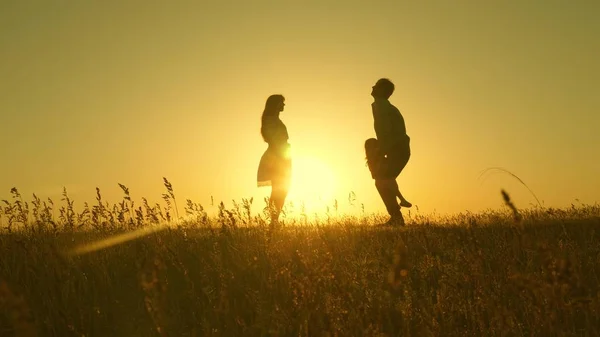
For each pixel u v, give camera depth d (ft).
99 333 19.69
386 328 17.67
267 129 45.42
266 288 21.62
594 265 24.31
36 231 31.17
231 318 19.12
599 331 16.28
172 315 20.29
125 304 21.90
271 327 17.74
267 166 45.42
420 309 19.08
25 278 22.81
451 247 26.11
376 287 20.92
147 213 32.58
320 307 17.51
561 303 14.35
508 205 13.57
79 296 21.12
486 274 20.62
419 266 24.80
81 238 31.19
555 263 13.99
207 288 21.57
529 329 17.74
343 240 30.37
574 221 34.40
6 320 18.37
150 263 15.31
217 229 32.48
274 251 26.81
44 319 19.43
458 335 17.84
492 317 17.97
